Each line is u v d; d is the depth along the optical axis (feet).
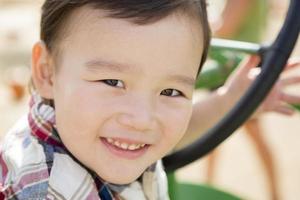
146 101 3.16
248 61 4.67
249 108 4.05
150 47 3.12
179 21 3.22
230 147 12.17
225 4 8.43
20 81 15.01
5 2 27.37
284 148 12.12
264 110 4.84
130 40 3.10
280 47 3.99
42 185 3.20
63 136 3.26
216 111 4.79
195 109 4.80
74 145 3.24
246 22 8.38
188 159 4.19
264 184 10.59
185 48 3.25
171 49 3.18
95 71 3.12
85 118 3.16
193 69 3.36
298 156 11.68
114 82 3.14
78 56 3.18
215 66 4.89
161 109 3.24
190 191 5.74
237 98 4.73
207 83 4.91
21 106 14.46
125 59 3.11
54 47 3.30
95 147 3.21
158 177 3.99
